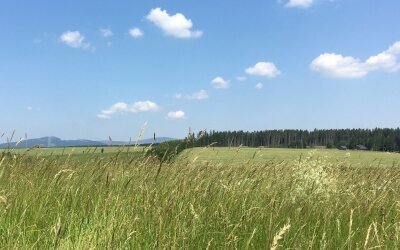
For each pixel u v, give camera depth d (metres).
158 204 4.25
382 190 5.63
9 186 5.04
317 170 5.99
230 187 5.09
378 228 4.37
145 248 3.55
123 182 5.00
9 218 4.00
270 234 3.61
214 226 4.07
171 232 3.75
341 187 6.03
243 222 4.12
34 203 4.42
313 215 4.70
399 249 3.78
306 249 3.71
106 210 4.30
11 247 3.29
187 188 4.97
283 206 4.66
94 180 5.21
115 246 3.36
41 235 3.60
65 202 4.58
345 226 4.36
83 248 3.29
